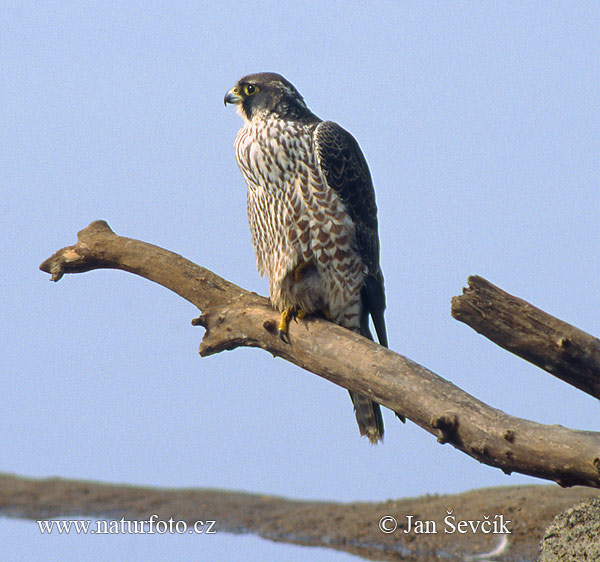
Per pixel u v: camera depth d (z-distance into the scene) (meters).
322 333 8.82
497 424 6.44
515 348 7.45
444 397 7.00
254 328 9.45
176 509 17.97
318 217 10.66
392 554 14.54
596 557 8.54
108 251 10.96
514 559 13.35
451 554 14.02
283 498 18.91
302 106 11.50
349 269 10.87
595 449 5.90
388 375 7.63
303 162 10.62
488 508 15.51
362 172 11.20
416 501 17.36
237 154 11.17
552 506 15.06
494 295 7.34
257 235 11.40
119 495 19.30
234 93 11.55
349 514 16.97
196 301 10.46
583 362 7.16
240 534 16.17
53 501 18.86
